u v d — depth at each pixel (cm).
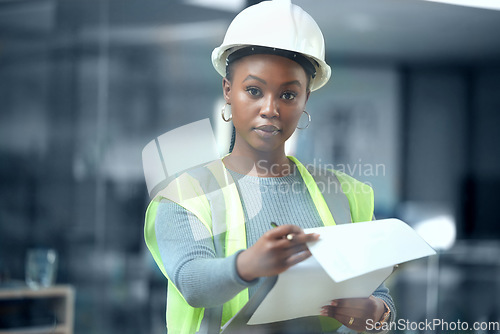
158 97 342
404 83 362
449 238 366
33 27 386
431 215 366
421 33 345
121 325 284
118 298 303
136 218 381
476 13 332
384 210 310
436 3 321
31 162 400
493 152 425
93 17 368
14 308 196
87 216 389
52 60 391
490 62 381
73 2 369
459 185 401
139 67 362
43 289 204
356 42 328
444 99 385
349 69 321
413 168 375
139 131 372
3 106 397
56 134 398
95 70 390
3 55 392
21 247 365
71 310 208
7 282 218
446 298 252
